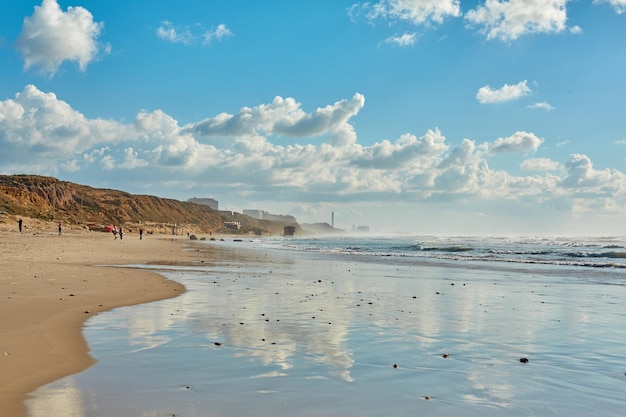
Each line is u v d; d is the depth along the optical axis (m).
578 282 21.75
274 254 48.16
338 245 81.19
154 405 5.68
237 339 9.33
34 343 8.41
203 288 17.62
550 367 7.68
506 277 24.09
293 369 7.33
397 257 43.34
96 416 5.27
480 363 7.86
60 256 31.56
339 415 5.51
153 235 161.62
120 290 15.96
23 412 5.29
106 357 7.80
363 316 12.12
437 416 5.55
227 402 5.84
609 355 8.45
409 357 8.16
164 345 8.74
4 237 55.25
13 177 171.88
